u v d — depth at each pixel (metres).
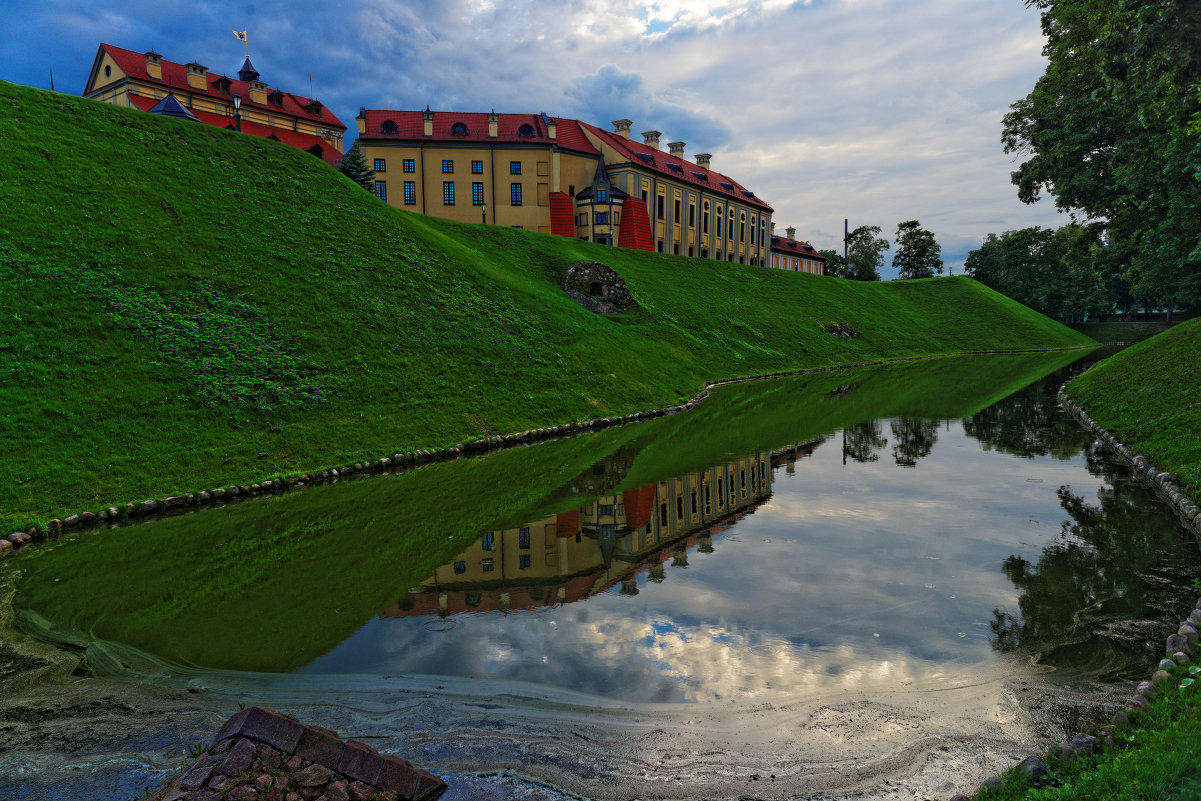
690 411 31.09
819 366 54.47
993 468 18.09
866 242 118.62
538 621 8.85
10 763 5.84
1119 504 14.10
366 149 63.94
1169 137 17.69
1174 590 9.38
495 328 30.67
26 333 18.42
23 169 24.23
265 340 22.86
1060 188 26.64
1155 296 35.69
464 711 6.63
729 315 57.44
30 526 13.18
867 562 10.95
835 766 5.63
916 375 48.41
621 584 10.18
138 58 64.56
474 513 14.40
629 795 5.32
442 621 8.90
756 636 8.24
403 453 20.22
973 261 111.62
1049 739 5.90
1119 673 7.07
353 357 24.12
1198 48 15.12
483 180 66.12
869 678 7.15
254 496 16.36
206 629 8.76
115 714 6.70
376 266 30.48
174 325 21.34
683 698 6.83
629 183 71.75
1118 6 16.47
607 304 47.44
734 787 5.39
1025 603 9.09
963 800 4.96
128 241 23.80
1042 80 24.70
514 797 5.32
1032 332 82.81
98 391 17.88
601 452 21.33
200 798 4.68
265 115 73.44
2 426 15.63
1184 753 4.67
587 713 6.57
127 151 28.39
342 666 7.66
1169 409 19.78
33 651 8.20
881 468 18.36
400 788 5.21
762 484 16.69
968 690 6.83
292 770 5.03
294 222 30.39
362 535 12.95
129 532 13.44
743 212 93.06
